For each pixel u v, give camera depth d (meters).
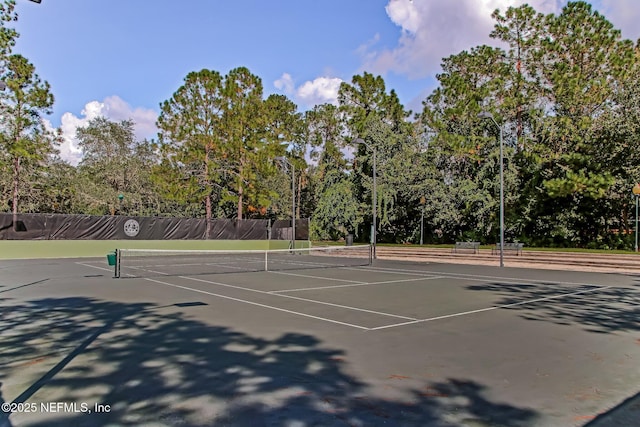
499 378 5.98
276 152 38.72
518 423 4.61
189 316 10.12
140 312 10.60
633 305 11.96
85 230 30.98
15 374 6.08
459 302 12.30
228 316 10.13
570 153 27.28
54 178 41.84
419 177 34.94
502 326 9.23
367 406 5.01
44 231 29.58
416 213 37.69
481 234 33.72
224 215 47.72
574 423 4.62
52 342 7.80
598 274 20.62
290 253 35.94
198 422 4.56
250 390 5.47
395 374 6.11
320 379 5.89
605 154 26.52
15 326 9.11
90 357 6.87
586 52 29.38
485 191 31.45
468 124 33.22
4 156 34.53
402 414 4.80
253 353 7.10
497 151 31.08
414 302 12.25
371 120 38.09
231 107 37.47
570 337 8.30
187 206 48.75
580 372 6.26
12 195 38.00
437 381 5.84
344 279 18.11
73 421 4.59
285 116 49.62
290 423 4.55
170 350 7.25
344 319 9.85
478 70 35.31
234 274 20.22
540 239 31.72
